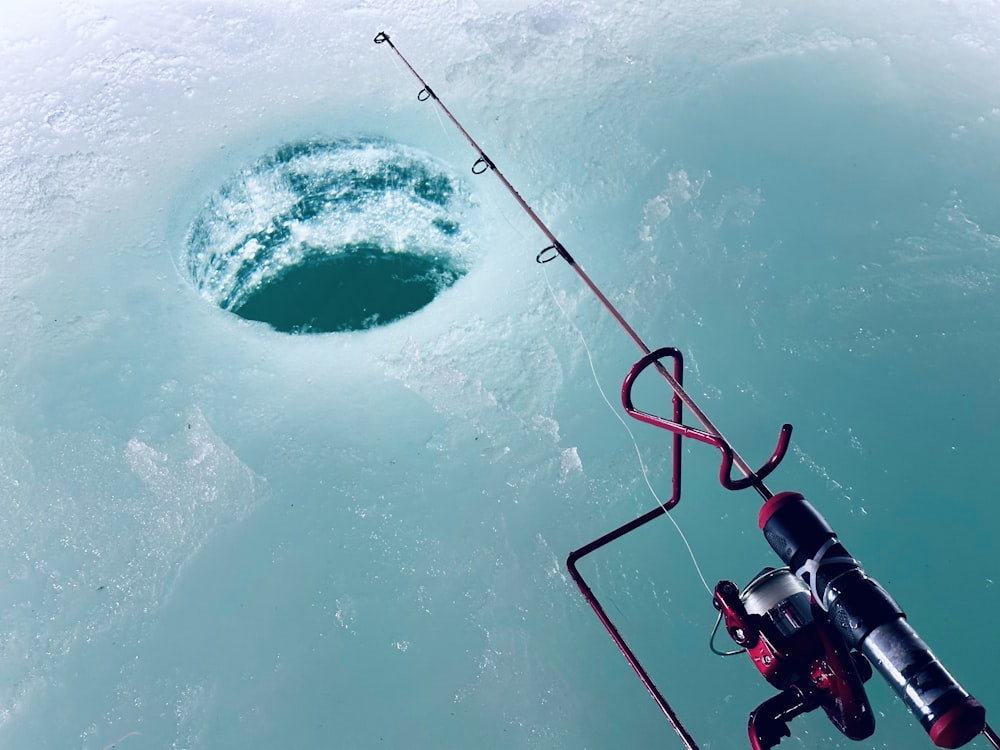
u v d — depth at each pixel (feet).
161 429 14.21
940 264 15.56
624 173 17.92
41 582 12.45
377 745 10.89
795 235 16.29
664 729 10.87
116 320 15.99
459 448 13.88
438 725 11.03
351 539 12.81
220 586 12.39
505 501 13.17
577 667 11.45
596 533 12.76
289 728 11.05
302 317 18.20
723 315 15.19
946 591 11.73
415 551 12.66
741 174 17.54
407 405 14.57
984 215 16.42
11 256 17.06
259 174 19.25
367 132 19.57
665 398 14.28
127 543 12.84
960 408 13.65
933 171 17.33
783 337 14.76
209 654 11.71
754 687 11.13
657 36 21.20
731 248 16.16
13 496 13.39
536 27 21.56
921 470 12.96
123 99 20.53
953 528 12.33
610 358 14.93
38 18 22.44
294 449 13.93
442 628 11.88
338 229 19.53
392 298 18.35
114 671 11.60
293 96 20.61
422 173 19.15
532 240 17.07
